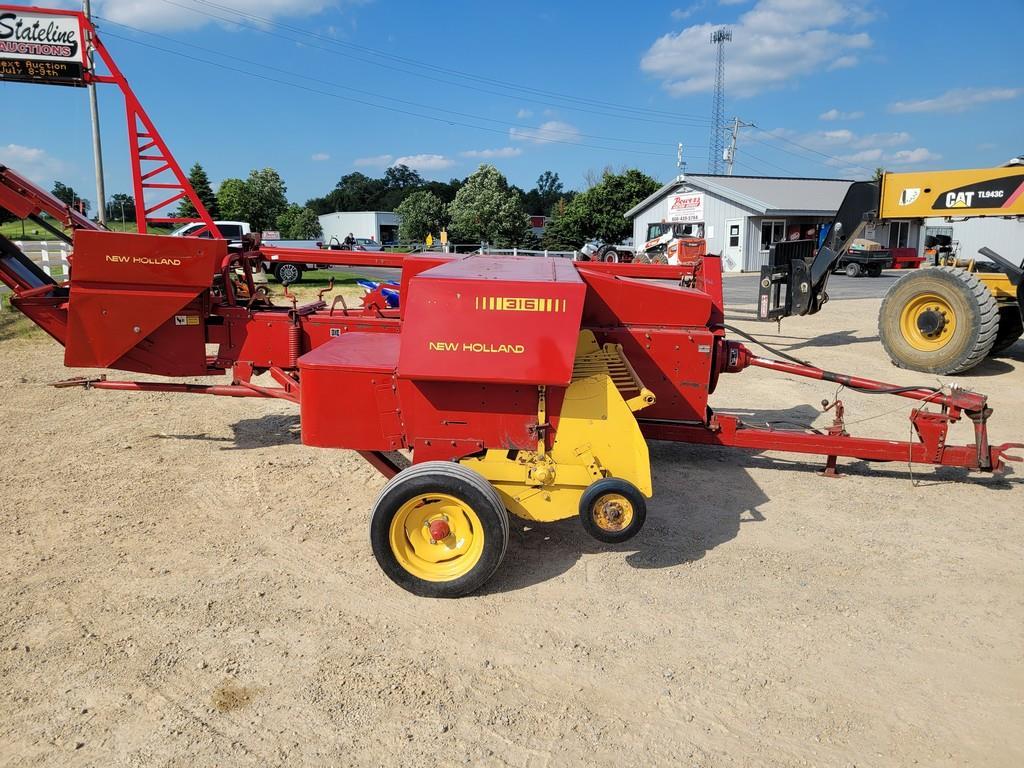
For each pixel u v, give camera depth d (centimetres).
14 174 598
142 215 1209
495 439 414
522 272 431
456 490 379
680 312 511
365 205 11119
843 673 335
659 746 289
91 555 441
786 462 624
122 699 311
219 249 567
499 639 361
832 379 550
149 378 923
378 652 348
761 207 3372
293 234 6875
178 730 293
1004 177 929
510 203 4966
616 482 389
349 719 301
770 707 312
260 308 619
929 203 994
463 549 398
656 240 2678
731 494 552
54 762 274
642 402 424
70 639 354
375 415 420
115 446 649
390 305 799
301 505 525
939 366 962
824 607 392
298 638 358
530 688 324
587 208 4544
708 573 429
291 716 303
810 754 285
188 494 541
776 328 1411
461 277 394
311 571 427
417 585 394
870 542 470
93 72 1182
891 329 1016
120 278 555
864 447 534
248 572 425
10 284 619
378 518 384
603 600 398
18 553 441
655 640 361
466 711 308
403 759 279
